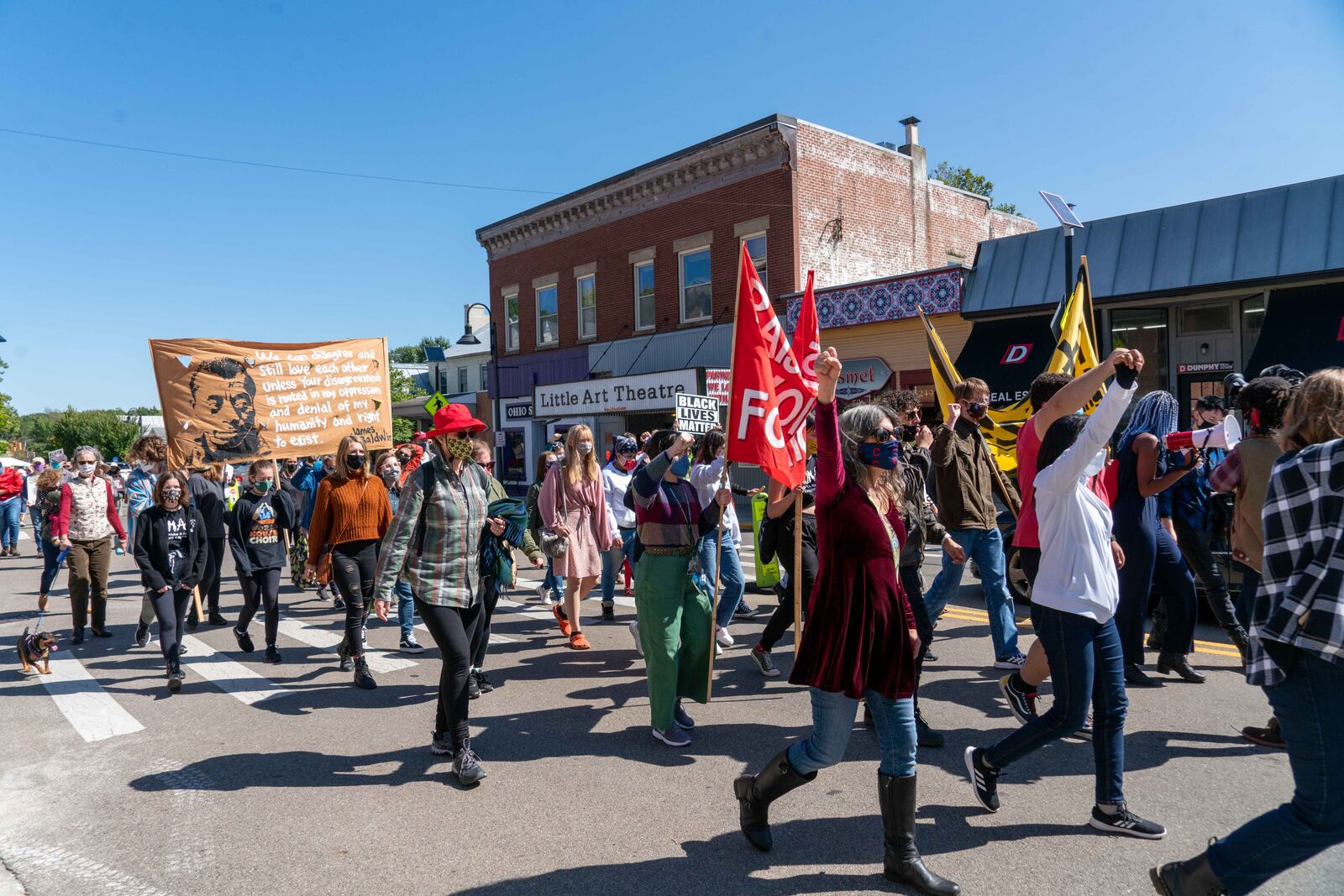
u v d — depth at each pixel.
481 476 4.78
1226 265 13.43
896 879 3.24
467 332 26.81
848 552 3.28
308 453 9.98
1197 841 3.52
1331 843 2.48
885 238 21.70
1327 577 2.39
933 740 4.67
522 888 3.33
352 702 5.98
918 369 17.44
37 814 4.20
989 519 5.82
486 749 4.93
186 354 9.41
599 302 24.55
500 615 8.99
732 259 20.83
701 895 3.23
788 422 4.72
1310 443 2.61
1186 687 5.55
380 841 3.79
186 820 4.07
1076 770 4.31
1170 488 5.82
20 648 6.89
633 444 8.81
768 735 5.04
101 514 8.41
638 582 4.97
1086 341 8.42
